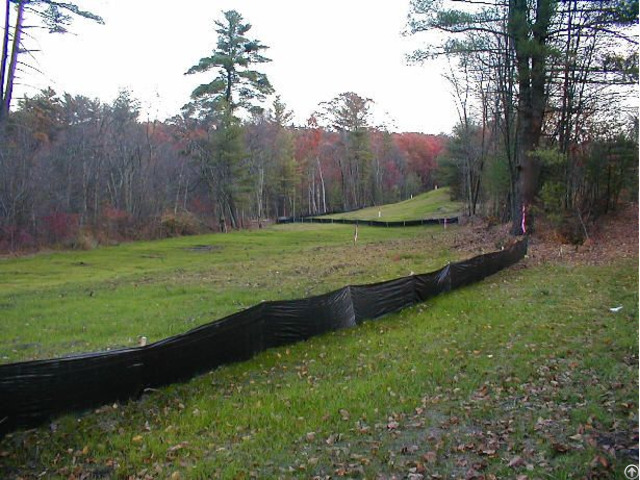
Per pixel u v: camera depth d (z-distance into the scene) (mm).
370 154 82375
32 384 6410
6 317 13234
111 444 6047
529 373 7664
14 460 5754
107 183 47906
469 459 5301
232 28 48625
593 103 26391
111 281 20188
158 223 46219
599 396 6559
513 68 26719
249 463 5453
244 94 50594
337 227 53062
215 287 17188
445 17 23344
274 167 75562
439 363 8430
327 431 6129
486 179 41219
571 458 5078
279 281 18203
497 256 17953
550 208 25766
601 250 21234
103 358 7035
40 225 36656
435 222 49188
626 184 28516
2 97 23250
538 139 25750
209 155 52250
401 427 6152
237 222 55500
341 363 8883
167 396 7512
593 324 10156
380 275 18375
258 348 9477
